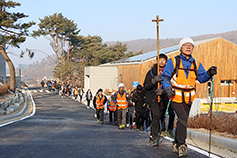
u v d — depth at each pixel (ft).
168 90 11.94
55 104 79.30
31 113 55.01
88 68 122.52
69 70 177.17
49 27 205.98
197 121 24.27
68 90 104.78
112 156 13.58
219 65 110.83
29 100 89.56
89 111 64.44
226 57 112.37
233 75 113.39
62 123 31.96
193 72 12.77
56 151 14.74
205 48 108.17
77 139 18.61
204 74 12.91
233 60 114.01
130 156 13.48
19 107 60.29
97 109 37.14
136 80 99.76
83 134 21.16
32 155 13.88
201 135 18.63
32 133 21.81
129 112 35.47
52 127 26.94
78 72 200.75
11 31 83.97
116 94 28.27
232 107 73.05
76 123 32.76
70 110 64.95
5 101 50.88
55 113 57.26
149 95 15.42
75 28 219.00
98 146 15.98
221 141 16.66
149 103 15.44
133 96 29.32
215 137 17.22
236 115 23.95
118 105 27.89
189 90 12.91
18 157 13.50
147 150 14.58
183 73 12.60
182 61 12.72
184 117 12.46
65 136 20.06
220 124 21.61
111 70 118.73
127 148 15.21
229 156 14.15
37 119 39.78
